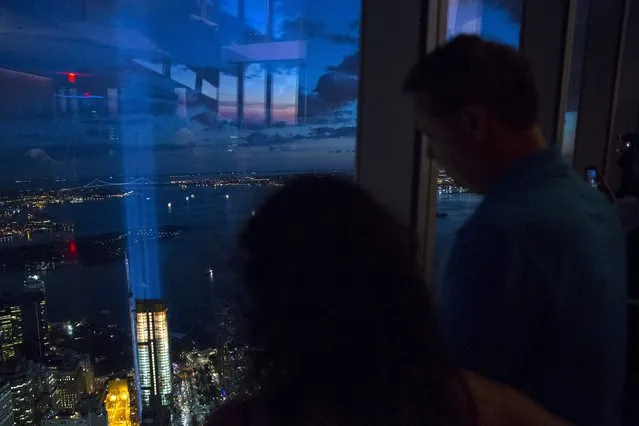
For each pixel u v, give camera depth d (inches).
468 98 26.3
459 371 18.3
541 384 24.5
